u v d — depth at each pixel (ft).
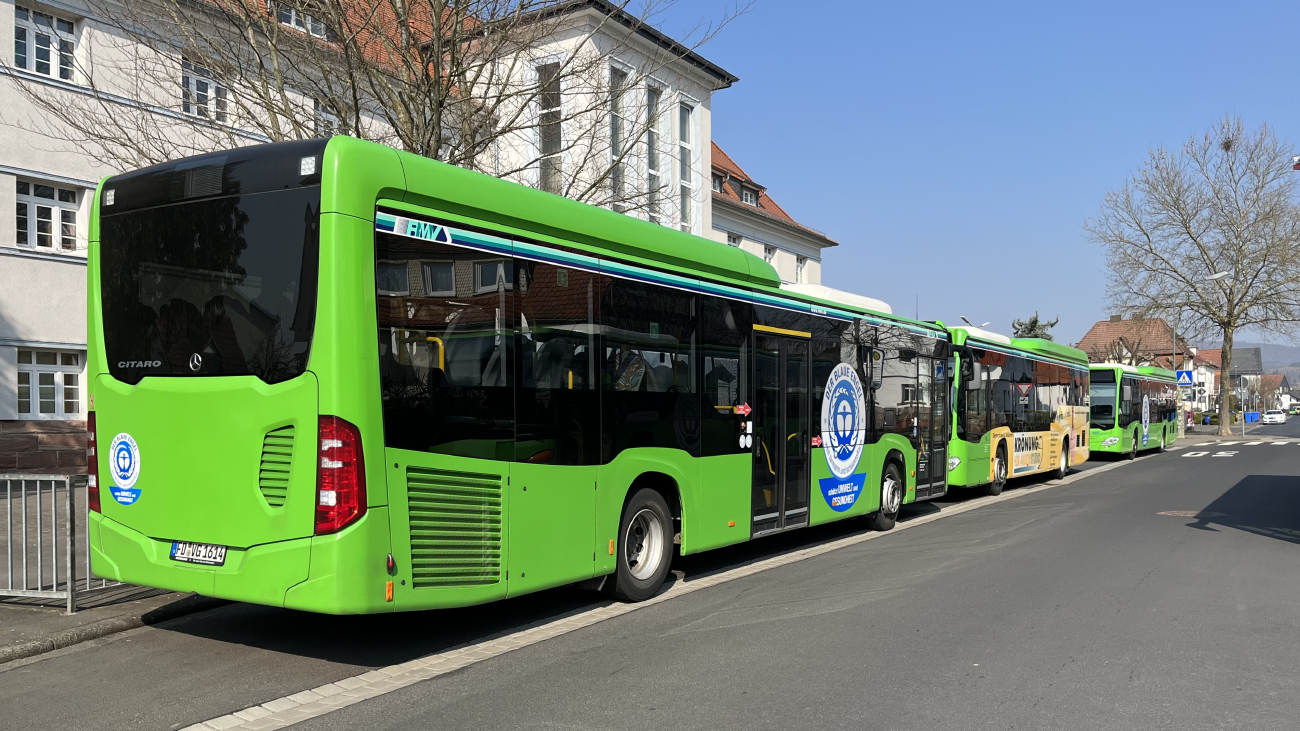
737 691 17.83
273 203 18.49
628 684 18.29
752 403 31.60
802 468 34.81
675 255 27.94
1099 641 21.74
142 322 20.21
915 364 46.42
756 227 123.85
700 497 28.58
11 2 53.26
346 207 17.87
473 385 20.27
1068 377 79.51
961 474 54.90
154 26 40.22
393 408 18.34
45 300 56.24
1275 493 60.39
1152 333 170.91
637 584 25.99
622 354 25.31
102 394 20.75
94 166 57.93
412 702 17.17
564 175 43.75
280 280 18.28
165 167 20.16
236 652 20.77
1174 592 27.58
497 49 37.11
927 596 26.96
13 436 54.70
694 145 76.02
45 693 17.74
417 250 19.19
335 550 17.40
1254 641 21.77
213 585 18.72
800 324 35.06
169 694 17.66
